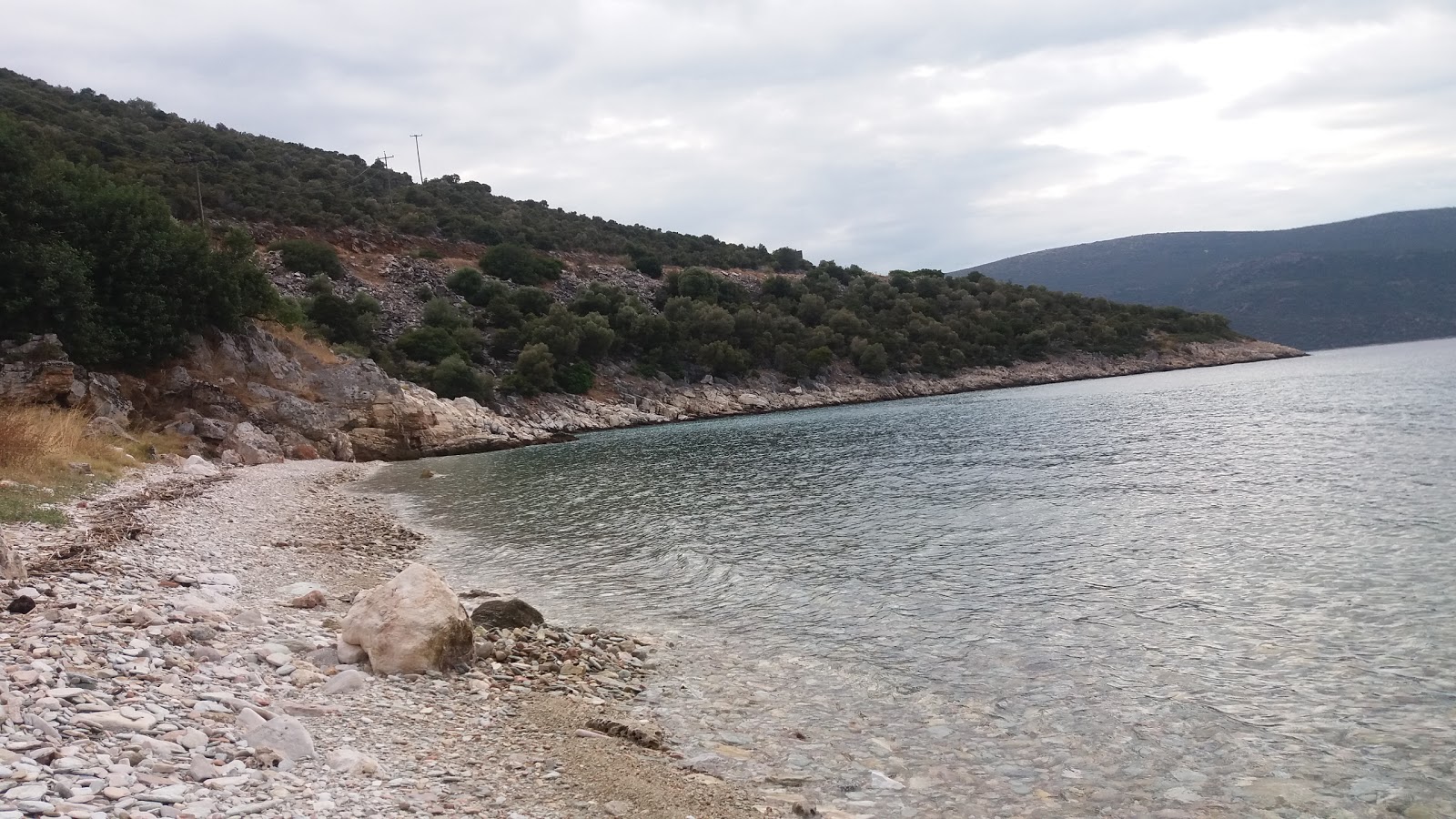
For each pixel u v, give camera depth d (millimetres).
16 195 40281
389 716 8578
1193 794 7645
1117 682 10578
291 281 95500
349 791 6371
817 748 8844
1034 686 10586
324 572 17500
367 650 10312
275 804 5758
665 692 10805
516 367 94938
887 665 11680
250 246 54594
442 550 22047
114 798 5195
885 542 20688
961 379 136625
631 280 139750
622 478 39750
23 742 5672
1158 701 9883
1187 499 24656
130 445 36438
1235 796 7566
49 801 4934
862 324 136000
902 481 32312
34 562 12289
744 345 123875
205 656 9148
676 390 108562
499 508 30609
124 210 45031
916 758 8570
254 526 22766
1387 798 7410
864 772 8227
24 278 38750
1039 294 177250
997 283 188000
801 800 7523
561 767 7770
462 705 9352
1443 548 16328
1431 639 11367
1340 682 10094
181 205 97312
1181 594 14477
